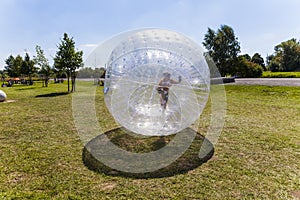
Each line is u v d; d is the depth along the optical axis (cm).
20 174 404
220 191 347
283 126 726
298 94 1399
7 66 5328
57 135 639
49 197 333
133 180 384
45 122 796
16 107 1119
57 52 2044
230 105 1128
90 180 384
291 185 362
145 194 341
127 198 331
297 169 418
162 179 386
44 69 2922
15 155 492
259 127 714
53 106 1143
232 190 350
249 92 1606
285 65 5712
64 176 397
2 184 369
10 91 2092
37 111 1009
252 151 509
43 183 373
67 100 1366
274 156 480
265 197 331
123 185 367
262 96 1430
